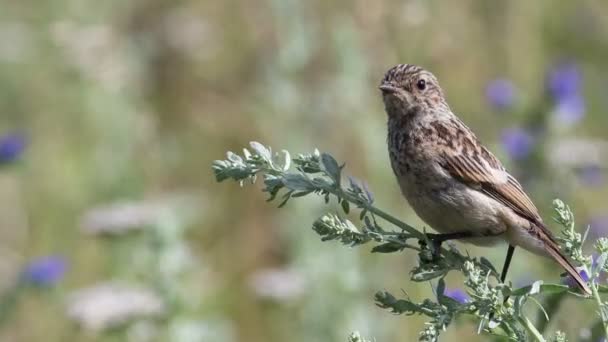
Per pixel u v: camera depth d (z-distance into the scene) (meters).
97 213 13.87
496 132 15.11
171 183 16.56
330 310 12.95
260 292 13.59
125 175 15.91
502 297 6.30
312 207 13.47
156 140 16.61
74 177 15.94
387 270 13.23
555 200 6.48
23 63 17.53
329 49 14.95
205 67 17.22
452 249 6.96
